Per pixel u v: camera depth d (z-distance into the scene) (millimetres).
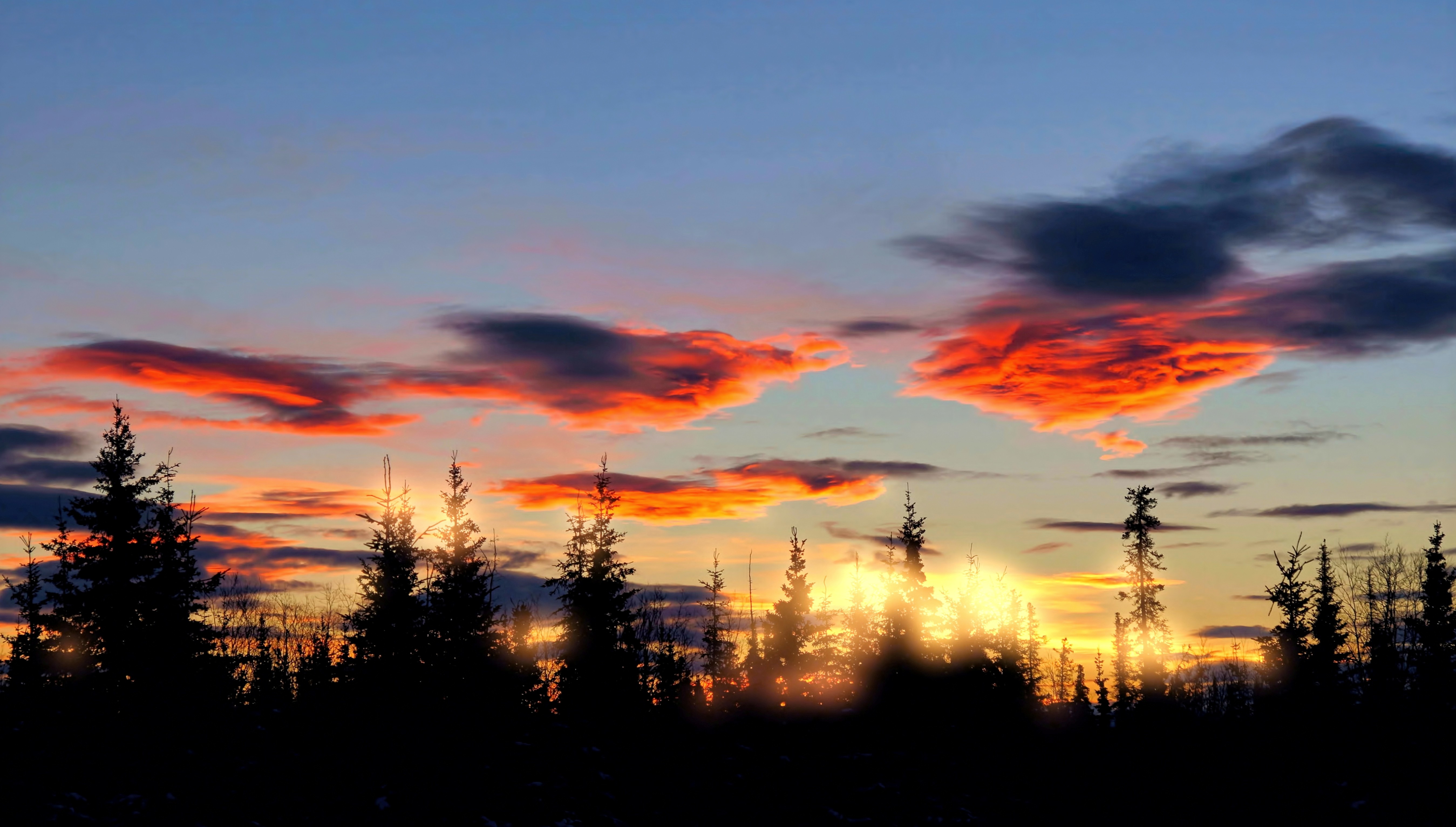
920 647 50281
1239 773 38781
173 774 26062
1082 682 70812
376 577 47000
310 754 29484
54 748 26797
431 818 25234
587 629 51438
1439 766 38469
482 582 47062
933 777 36281
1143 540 72312
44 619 41969
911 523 55750
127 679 40438
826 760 36594
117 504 43500
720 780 32656
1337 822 32938
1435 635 63781
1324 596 65938
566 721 38656
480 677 43750
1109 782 37281
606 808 28594
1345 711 49625
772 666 63469
